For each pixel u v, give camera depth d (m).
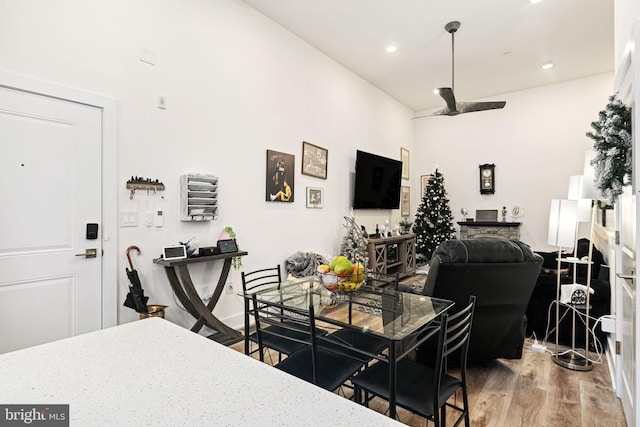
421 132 7.52
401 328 1.53
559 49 4.70
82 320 2.50
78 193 2.48
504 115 6.47
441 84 6.02
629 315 1.91
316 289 2.27
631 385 1.81
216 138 3.40
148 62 2.87
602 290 2.97
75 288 2.47
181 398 0.68
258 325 2.04
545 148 6.05
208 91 3.33
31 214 2.28
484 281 2.24
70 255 2.45
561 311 3.17
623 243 2.10
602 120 1.82
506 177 6.46
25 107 2.24
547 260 4.68
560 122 5.90
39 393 0.70
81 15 2.49
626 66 1.80
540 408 2.19
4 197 2.17
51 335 2.36
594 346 3.05
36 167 2.29
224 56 3.48
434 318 1.74
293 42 4.35
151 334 1.03
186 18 3.15
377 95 6.21
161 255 2.95
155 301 2.92
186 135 3.15
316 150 4.74
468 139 6.91
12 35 2.18
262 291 2.24
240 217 3.66
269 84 4.00
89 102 2.52
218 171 3.42
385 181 6.12
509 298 2.36
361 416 0.62
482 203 6.73
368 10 3.83
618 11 2.33
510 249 2.23
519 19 3.98
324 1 3.66
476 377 2.61
